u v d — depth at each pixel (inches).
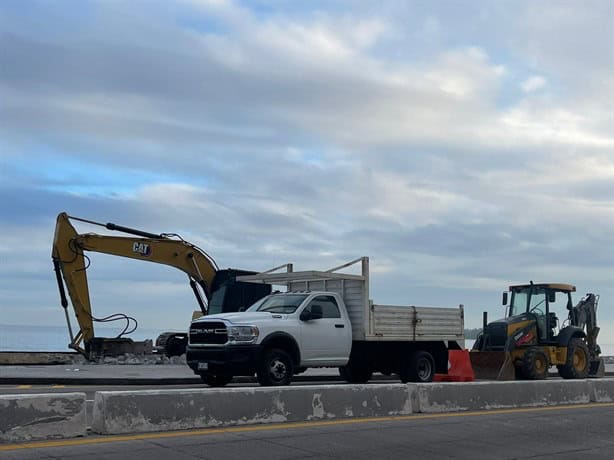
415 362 725.9
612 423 457.4
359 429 391.5
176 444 330.0
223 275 1062.4
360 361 711.7
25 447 311.3
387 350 723.4
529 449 364.5
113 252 1071.6
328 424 402.0
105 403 345.1
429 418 442.3
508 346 826.8
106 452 307.9
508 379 818.2
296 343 627.8
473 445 367.2
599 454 359.6
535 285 875.4
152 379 718.5
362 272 690.8
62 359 1101.7
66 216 1055.6
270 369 605.0
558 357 864.3
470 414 468.8
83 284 1059.3
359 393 434.6
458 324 767.7
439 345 757.9
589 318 919.7
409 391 460.1
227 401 381.7
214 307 995.9
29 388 635.5
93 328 1066.7
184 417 365.7
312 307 652.1
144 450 315.0
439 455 340.2
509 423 439.5
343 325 673.6
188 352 628.1
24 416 325.7
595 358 924.0
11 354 1083.3
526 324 847.7
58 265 1054.4
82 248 1055.0
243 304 995.3
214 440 342.6
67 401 339.6
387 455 334.3
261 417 392.2
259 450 328.2
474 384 493.7
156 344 1306.6
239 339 594.9
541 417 470.0
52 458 294.2
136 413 352.2
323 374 872.9
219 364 599.5
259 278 753.6
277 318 623.5
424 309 736.3
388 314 703.1
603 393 579.2
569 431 422.9
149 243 1092.5
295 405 406.3
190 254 1112.2
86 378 716.7
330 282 716.0
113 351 1096.8
